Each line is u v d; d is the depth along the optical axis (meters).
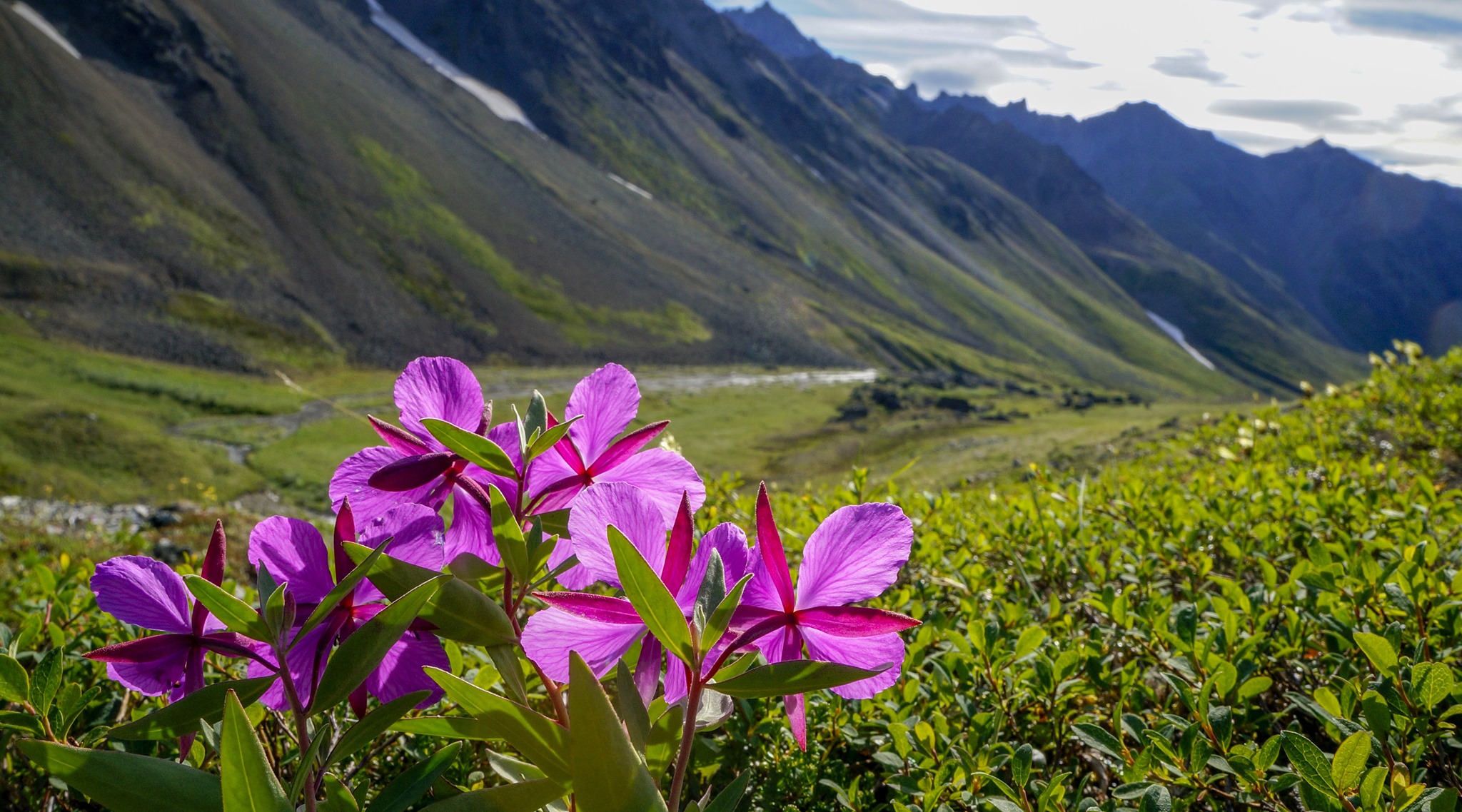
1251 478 3.96
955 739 1.84
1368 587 2.15
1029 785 1.69
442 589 0.88
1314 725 2.20
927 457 64.62
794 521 3.83
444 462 1.00
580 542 0.90
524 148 198.12
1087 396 147.88
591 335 140.12
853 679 0.79
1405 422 6.10
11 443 49.62
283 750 1.77
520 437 0.99
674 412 107.06
